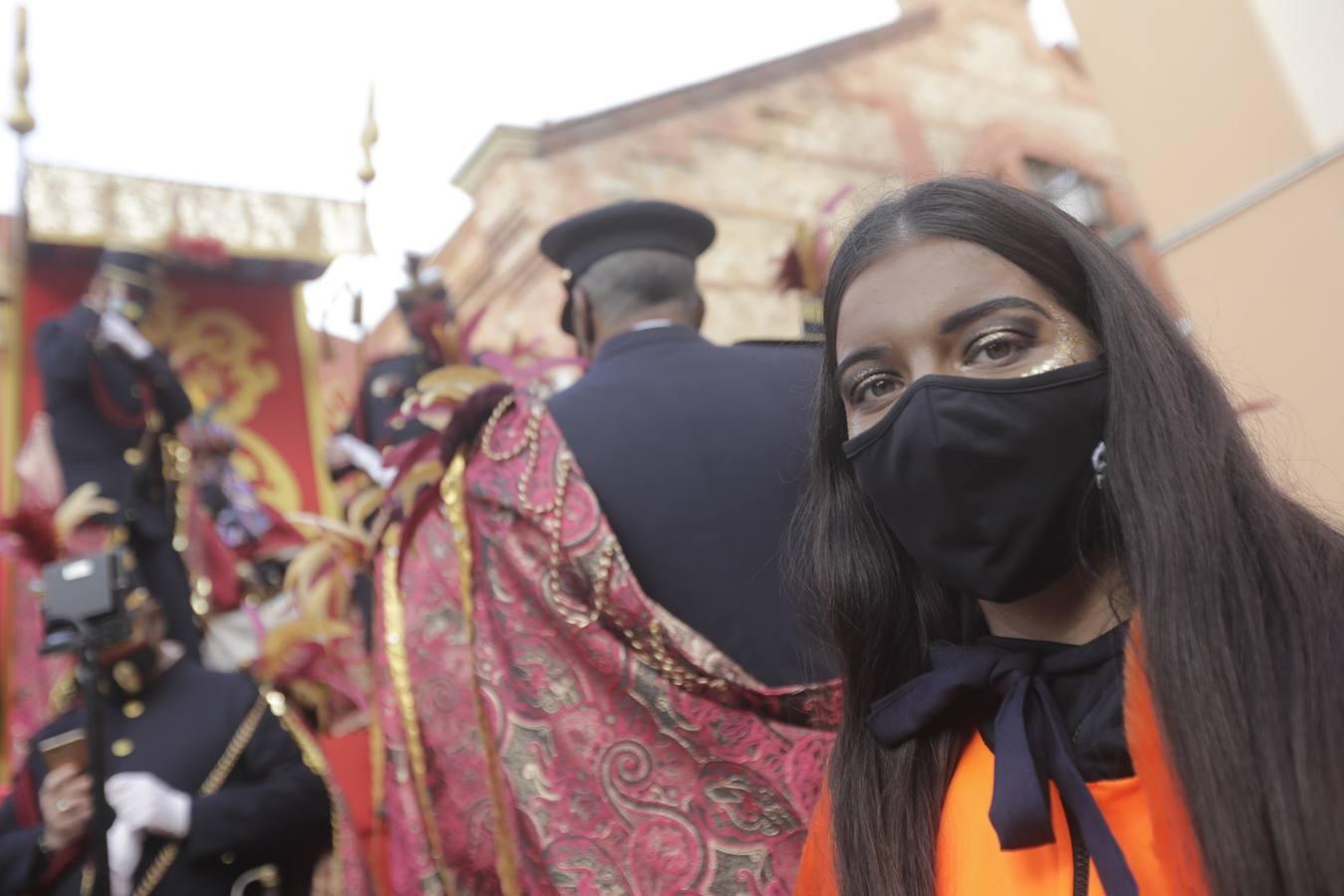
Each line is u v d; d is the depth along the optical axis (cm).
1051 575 100
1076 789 94
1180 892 86
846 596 122
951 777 110
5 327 540
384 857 262
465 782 178
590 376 198
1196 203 384
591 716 170
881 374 105
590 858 163
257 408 536
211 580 403
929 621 120
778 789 162
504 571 182
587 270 212
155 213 488
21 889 243
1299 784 80
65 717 279
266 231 504
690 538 177
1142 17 402
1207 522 92
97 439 371
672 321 208
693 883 160
